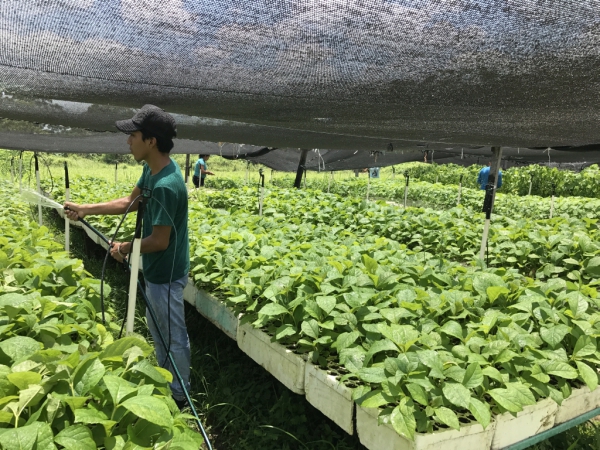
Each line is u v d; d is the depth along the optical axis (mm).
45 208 11523
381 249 5211
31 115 4680
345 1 1672
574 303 3336
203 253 4559
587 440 3566
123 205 3730
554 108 2373
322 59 2014
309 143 6672
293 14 1754
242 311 3885
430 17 1689
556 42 1704
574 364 2967
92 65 2145
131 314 2881
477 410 2328
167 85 2354
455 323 3043
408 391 2506
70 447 1581
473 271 4461
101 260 7824
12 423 1745
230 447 3553
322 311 3262
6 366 1913
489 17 1655
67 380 1875
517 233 6223
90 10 1778
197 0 1743
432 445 2307
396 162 14711
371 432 2557
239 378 4215
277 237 5844
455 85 2129
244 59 2062
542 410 2721
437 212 8469
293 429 3605
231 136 6027
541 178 17547
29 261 3404
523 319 3217
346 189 17844
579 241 5145
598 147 5605
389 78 2105
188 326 5285
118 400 1798
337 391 2807
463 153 13617
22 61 2098
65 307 2721
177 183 3326
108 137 8453
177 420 1971
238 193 11531
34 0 1743
